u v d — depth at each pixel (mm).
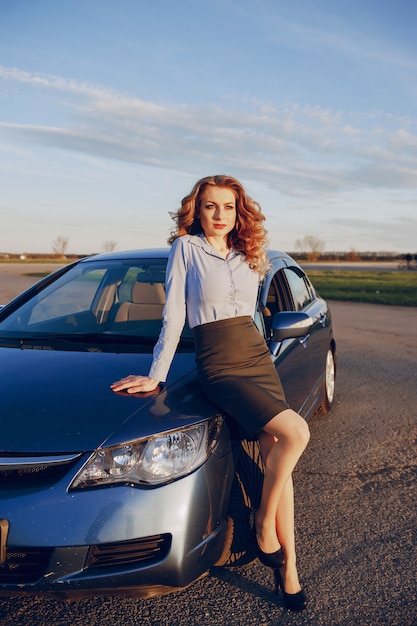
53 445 2137
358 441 4504
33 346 3078
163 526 2115
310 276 34062
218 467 2322
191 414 2318
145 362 2811
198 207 2473
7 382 2547
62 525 2047
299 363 3766
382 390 6117
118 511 2076
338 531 3107
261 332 3256
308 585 2623
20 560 2102
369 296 18484
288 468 2258
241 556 2541
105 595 2135
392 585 2621
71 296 3641
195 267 2383
